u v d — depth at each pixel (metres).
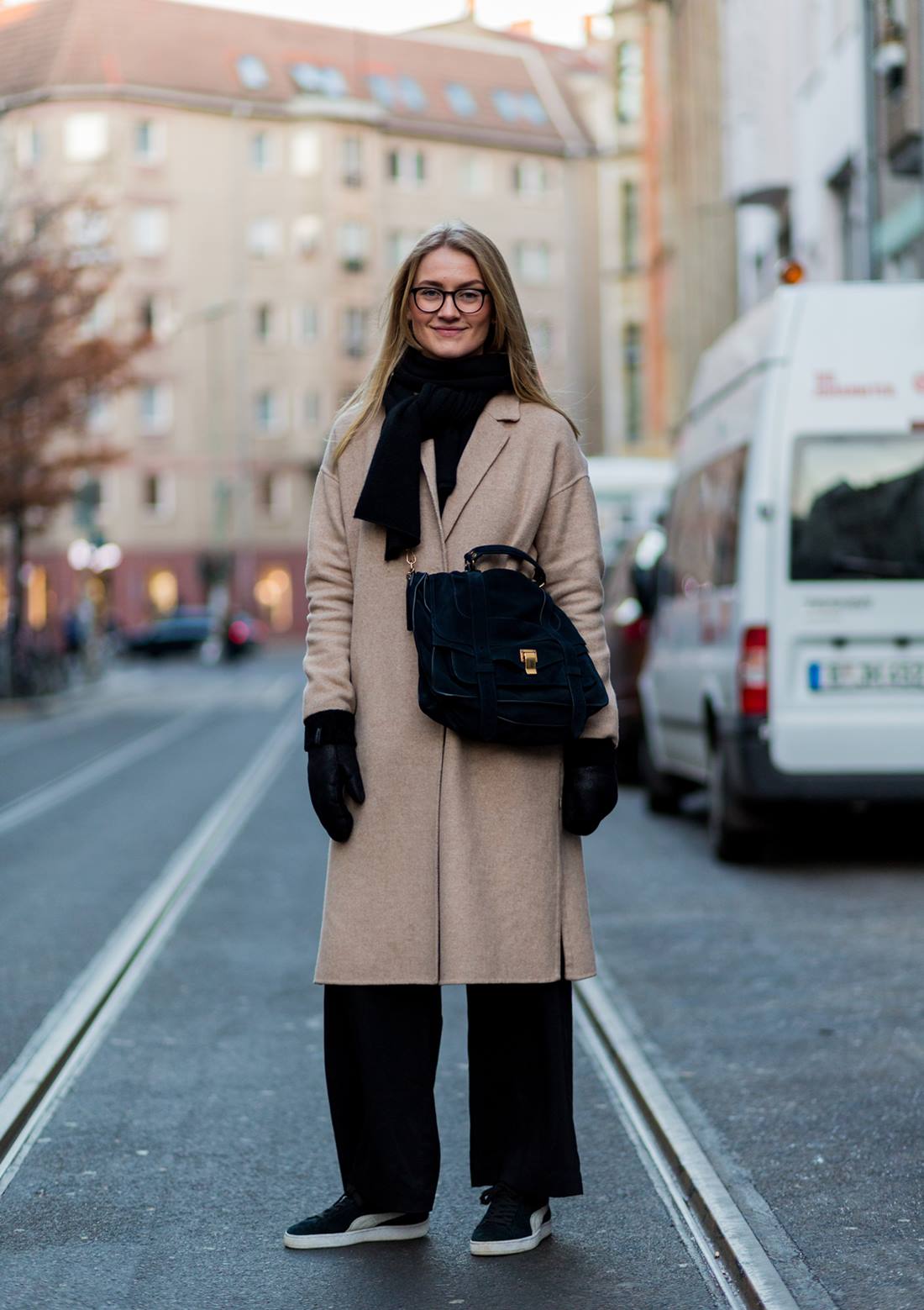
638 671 18.58
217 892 12.01
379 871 4.80
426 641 4.70
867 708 12.19
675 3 51.25
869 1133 6.15
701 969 9.13
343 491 4.93
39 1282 4.86
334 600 4.92
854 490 12.25
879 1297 4.55
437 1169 4.98
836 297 12.45
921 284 12.49
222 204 84.19
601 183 75.12
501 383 4.91
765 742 12.19
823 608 12.20
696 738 14.08
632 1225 5.27
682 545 15.10
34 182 40.50
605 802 4.86
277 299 85.44
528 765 4.83
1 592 81.69
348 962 4.80
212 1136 6.29
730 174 36.22
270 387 85.44
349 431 4.95
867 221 26.17
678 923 10.52
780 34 32.50
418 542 4.82
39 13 84.25
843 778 12.18
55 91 81.06
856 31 27.48
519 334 4.94
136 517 83.00
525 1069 4.95
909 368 12.35
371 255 86.94
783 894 11.51
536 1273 4.83
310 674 4.86
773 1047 7.45
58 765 23.67
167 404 83.50
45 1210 5.51
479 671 4.66
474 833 4.80
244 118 84.50
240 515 84.88
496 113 91.12
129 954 9.77
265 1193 5.63
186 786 19.97
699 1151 5.89
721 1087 6.81
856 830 15.06
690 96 48.09
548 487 4.88
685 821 15.95
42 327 39.34
